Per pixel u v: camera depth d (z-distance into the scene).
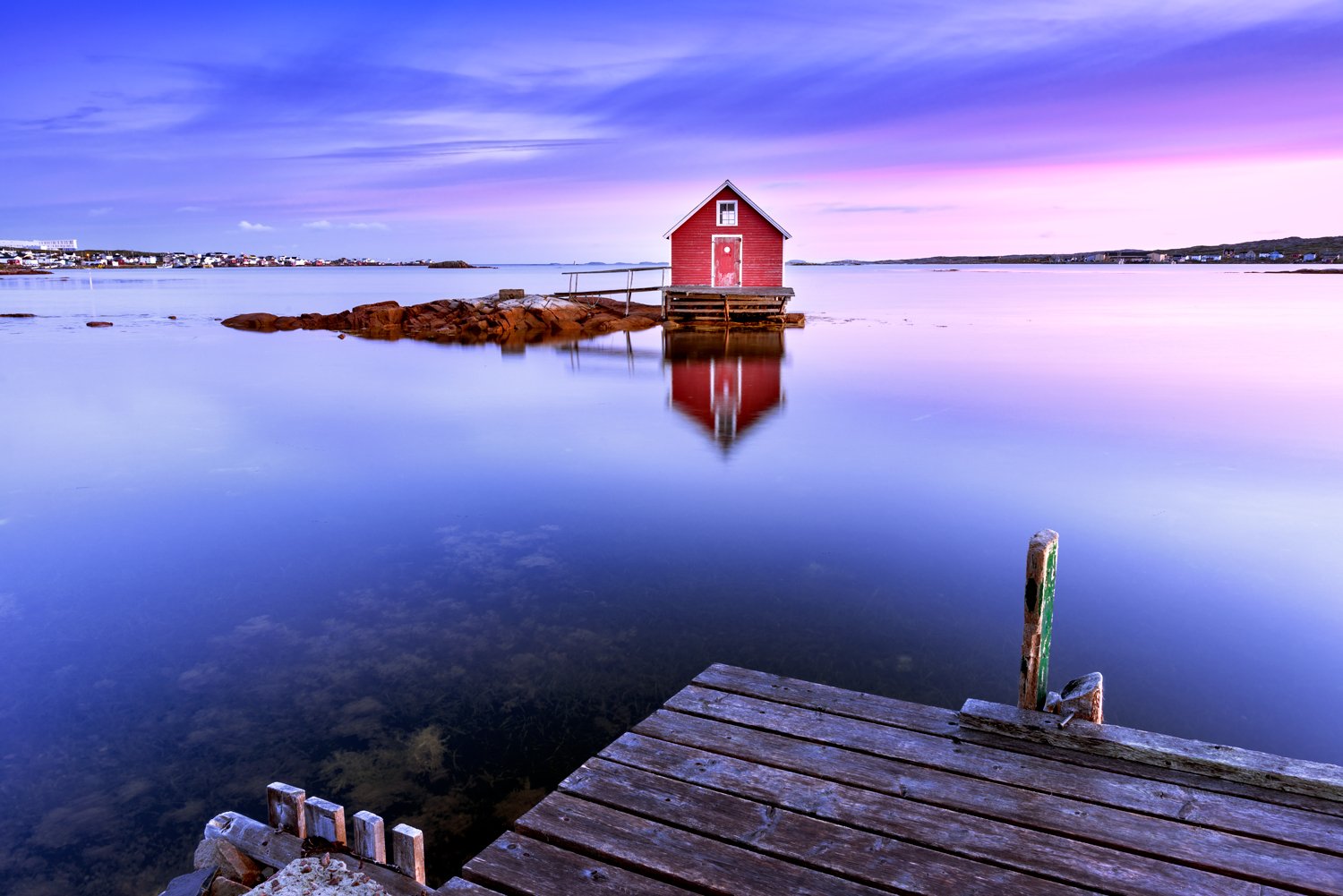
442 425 15.69
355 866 3.22
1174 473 11.88
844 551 8.56
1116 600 7.36
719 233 33.31
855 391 19.77
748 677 4.75
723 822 3.40
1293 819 3.33
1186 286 87.62
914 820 3.39
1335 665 6.17
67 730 5.41
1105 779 3.66
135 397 19.11
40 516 9.96
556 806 3.55
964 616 6.97
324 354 28.59
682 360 26.33
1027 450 13.38
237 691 5.87
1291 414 16.64
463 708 5.60
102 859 4.24
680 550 8.59
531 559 8.37
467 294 74.56
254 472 12.13
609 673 6.04
